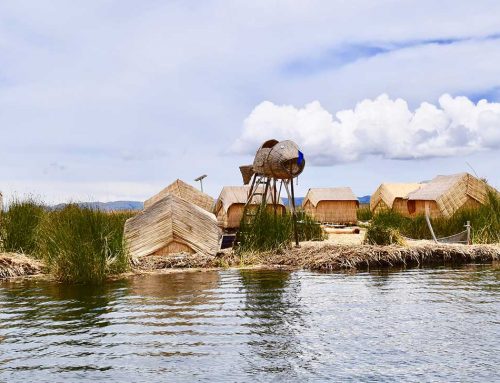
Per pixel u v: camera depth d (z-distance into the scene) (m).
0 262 12.20
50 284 10.95
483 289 10.02
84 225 11.75
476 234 16.92
